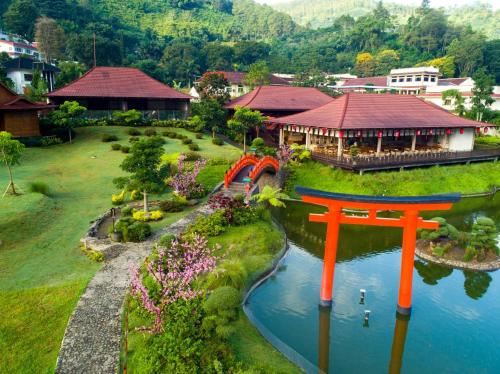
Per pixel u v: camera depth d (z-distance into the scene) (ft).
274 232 88.33
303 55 492.95
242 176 114.52
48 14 372.38
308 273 79.46
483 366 55.47
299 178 134.72
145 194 88.89
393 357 56.85
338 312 66.39
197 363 44.34
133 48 415.64
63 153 133.59
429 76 317.83
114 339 49.55
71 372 44.57
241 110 156.25
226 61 397.80
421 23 491.31
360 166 129.90
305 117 151.84
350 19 624.59
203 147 147.54
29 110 138.82
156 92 175.52
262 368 46.50
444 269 82.79
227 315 50.39
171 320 49.14
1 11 375.66
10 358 46.60
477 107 217.77
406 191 129.39
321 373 50.44
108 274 63.46
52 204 89.92
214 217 82.33
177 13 578.25
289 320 63.36
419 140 166.09
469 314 67.26
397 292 73.46
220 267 65.16
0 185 99.19
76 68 239.09
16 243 72.74
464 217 115.96
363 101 151.74
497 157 156.46
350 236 101.71
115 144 138.82
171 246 65.87
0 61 260.42
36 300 56.44
